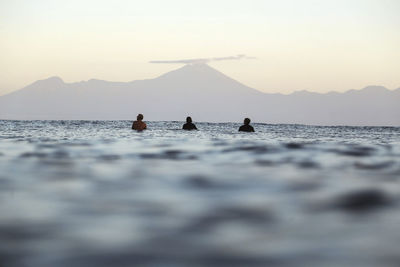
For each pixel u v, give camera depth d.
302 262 3.02
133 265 2.97
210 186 5.94
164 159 9.60
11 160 9.29
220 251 3.25
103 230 3.79
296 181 6.40
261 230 3.77
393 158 10.20
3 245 3.38
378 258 3.08
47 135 20.14
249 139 17.47
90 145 13.49
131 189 5.70
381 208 4.58
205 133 23.58
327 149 12.51
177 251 3.25
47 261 3.03
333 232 3.71
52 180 6.48
